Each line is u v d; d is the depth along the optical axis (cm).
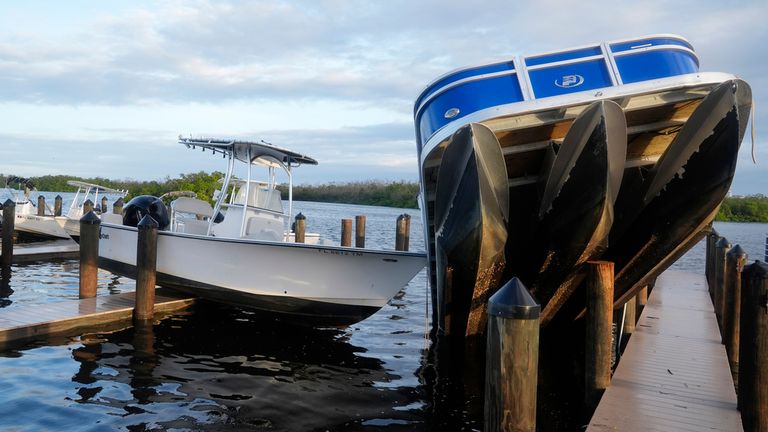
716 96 633
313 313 995
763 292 529
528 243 824
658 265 819
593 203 695
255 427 594
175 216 1230
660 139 794
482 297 836
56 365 762
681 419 535
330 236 2759
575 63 682
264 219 1126
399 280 935
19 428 565
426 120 765
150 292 1001
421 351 908
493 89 695
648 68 670
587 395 668
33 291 1281
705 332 910
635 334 893
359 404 671
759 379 529
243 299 1019
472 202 698
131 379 723
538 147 746
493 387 409
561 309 930
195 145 1115
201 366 792
